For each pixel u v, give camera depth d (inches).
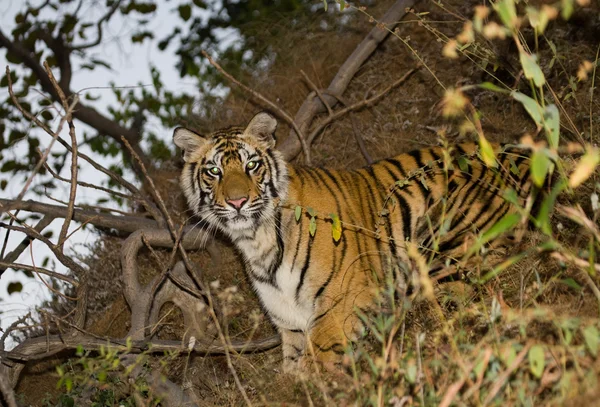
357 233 389.7
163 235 475.8
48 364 454.6
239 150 398.9
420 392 245.4
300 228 387.5
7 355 384.2
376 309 346.6
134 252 455.8
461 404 231.3
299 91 642.8
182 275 449.4
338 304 380.2
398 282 390.3
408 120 565.9
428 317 335.3
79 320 386.9
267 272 394.6
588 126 452.8
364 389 279.7
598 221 346.0
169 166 650.2
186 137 415.2
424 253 386.3
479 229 398.3
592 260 245.8
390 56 623.5
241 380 397.7
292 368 376.2
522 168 400.2
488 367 249.8
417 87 590.6
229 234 404.8
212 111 666.2
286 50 680.4
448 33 607.5
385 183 407.8
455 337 262.4
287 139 552.7
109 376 378.6
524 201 388.5
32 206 491.5
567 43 527.8
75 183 360.2
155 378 348.5
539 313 246.5
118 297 525.3
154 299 443.2
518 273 354.9
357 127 570.9
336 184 402.6
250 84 665.0
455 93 250.2
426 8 634.8
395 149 556.1
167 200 593.0
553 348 242.5
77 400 391.9
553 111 238.1
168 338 477.1
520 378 243.9
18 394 412.8
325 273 382.6
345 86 585.0
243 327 460.8
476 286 360.5
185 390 394.9
